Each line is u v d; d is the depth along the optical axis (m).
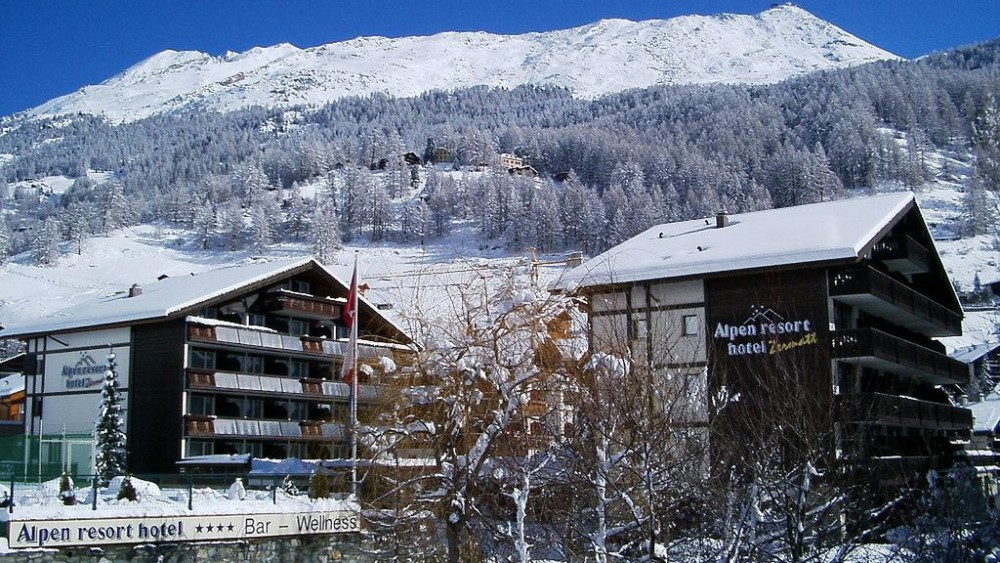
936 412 50.00
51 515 29.75
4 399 65.38
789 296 42.97
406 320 28.44
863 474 30.27
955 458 53.78
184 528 32.31
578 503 24.31
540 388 26.42
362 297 57.53
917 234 52.44
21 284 167.12
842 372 43.41
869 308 46.97
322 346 57.97
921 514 29.95
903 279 53.69
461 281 28.45
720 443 28.14
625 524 22.45
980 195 179.88
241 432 53.53
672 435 24.80
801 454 24.53
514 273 27.97
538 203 193.38
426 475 27.12
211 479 40.06
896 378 50.25
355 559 35.16
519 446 26.80
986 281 141.88
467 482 25.81
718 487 24.80
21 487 35.03
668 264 44.62
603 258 42.00
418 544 27.73
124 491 33.12
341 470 35.78
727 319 43.72
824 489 25.23
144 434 53.25
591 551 23.38
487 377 26.27
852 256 41.28
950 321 55.59
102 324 55.06
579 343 27.89
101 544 30.59
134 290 60.56
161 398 53.00
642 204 178.75
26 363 58.66
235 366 55.56
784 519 22.77
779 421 28.31
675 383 26.23
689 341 44.22
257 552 33.75
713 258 43.91
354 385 39.16
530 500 25.61
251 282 55.62
